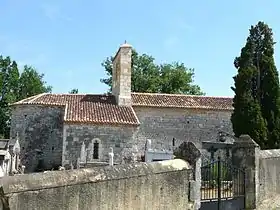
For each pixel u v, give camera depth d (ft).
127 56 123.85
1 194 21.09
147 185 30.96
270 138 91.15
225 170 48.65
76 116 109.60
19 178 22.26
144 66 192.03
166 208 32.89
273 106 93.56
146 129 122.83
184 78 188.85
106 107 118.62
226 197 45.75
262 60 95.09
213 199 43.80
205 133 124.57
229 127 125.18
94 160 107.14
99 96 126.93
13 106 121.70
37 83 216.13
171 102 126.41
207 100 130.52
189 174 35.86
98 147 108.06
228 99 132.16
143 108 123.44
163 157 97.71
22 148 118.32
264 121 91.45
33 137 118.52
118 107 119.55
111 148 103.14
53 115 119.03
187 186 35.45
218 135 123.95
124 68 123.03
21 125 119.75
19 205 21.67
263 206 49.83
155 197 31.76
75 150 107.14
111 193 27.58
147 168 31.35
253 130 90.07
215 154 82.89
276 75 94.63
